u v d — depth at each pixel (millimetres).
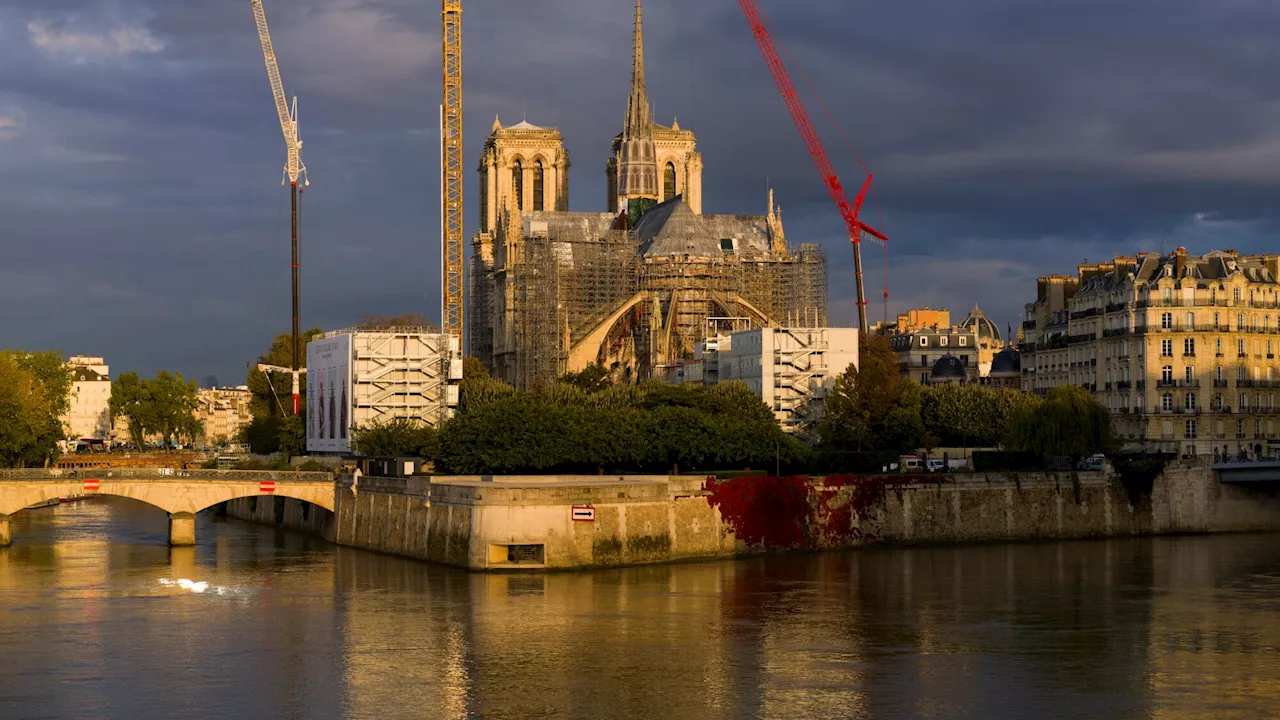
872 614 157250
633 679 129250
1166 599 166875
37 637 146750
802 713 119125
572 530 186500
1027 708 120500
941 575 184750
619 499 190500
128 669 133625
